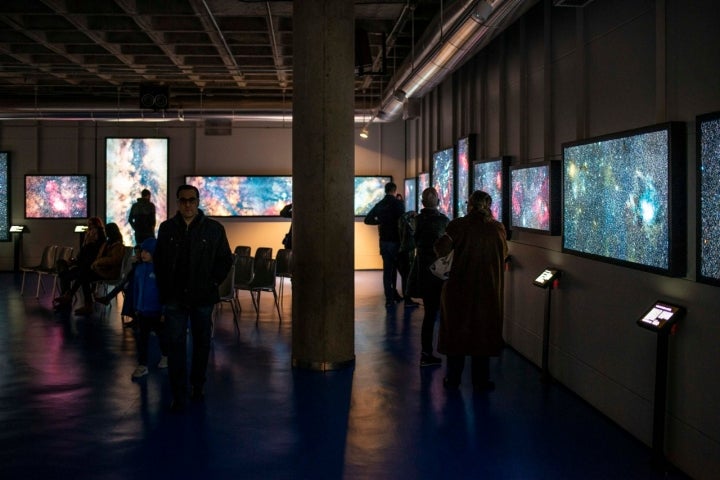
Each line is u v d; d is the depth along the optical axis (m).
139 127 16.62
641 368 4.70
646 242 4.50
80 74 13.27
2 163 16.38
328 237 6.73
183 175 16.69
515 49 7.68
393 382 6.36
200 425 5.17
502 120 8.09
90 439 4.87
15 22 9.27
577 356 5.85
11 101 14.62
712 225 3.74
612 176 5.00
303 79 6.66
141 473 4.27
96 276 10.37
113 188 16.58
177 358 5.50
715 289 3.83
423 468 4.34
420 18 9.10
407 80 9.80
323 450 4.66
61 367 6.99
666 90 4.41
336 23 6.61
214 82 14.52
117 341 8.33
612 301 5.14
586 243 5.48
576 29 5.92
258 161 16.83
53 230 16.55
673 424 4.29
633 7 4.90
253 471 4.30
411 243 10.62
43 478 4.19
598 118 5.50
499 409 5.54
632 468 4.32
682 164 4.18
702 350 3.96
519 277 7.48
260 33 10.52
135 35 10.52
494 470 4.31
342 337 6.86
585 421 5.24
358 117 14.59
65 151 16.53
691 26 4.11
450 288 6.02
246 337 8.57
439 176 11.40
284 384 6.30
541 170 6.45
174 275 5.47
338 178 6.71
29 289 13.31
